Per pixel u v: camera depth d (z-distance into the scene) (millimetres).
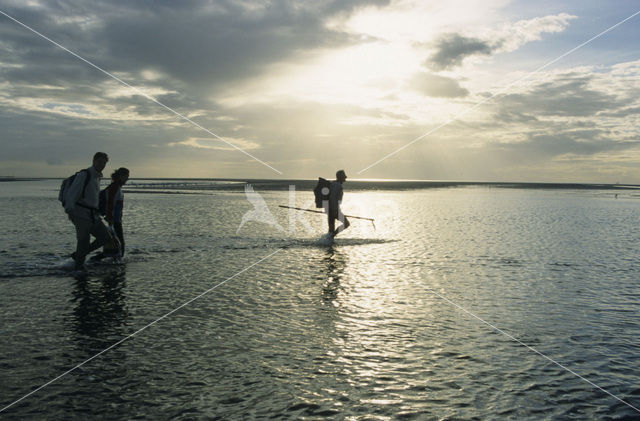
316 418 3570
